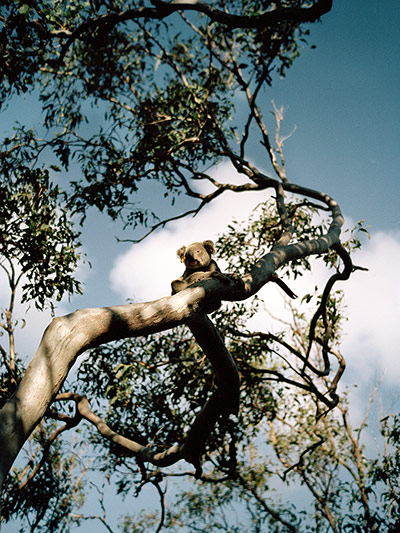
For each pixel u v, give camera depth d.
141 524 13.51
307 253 7.54
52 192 8.36
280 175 11.72
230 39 12.34
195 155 11.91
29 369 3.59
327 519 13.06
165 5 8.02
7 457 3.24
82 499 11.40
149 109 11.80
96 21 8.51
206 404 6.78
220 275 5.25
